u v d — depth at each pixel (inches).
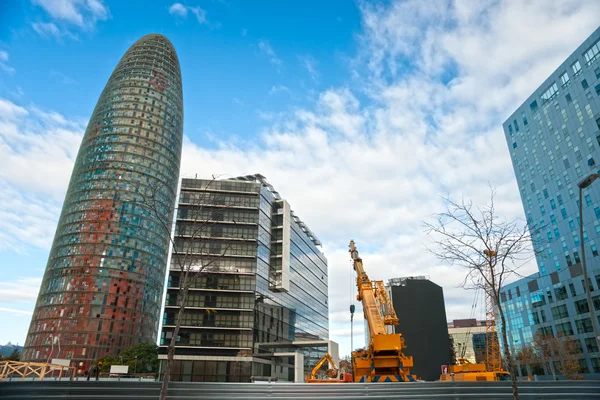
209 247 3336.6
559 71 3902.6
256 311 3353.8
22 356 5620.1
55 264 6117.1
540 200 4116.6
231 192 3597.4
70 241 6200.8
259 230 3580.2
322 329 5782.5
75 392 1093.1
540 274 4089.6
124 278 6166.3
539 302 4079.7
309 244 5447.8
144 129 7283.5
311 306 5251.0
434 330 4785.9
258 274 3457.2
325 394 1106.7
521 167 4471.0
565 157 3786.9
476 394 1104.2
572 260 3617.1
